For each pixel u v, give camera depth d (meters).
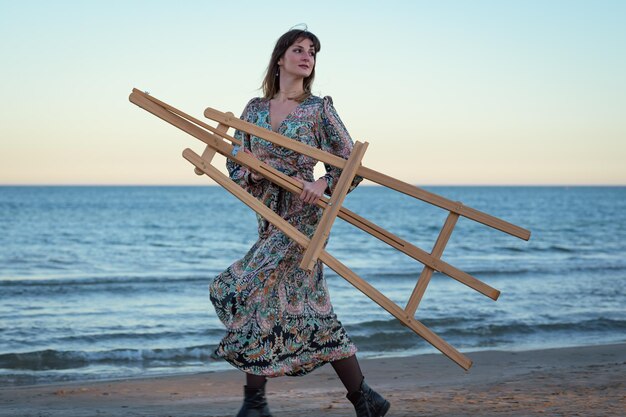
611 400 4.50
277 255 3.06
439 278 16.55
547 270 19.14
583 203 94.50
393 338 9.29
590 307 12.22
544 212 69.00
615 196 130.25
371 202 93.81
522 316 11.17
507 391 5.21
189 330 9.95
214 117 3.03
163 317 11.00
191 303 12.47
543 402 4.47
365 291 3.07
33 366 7.80
